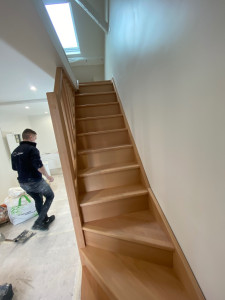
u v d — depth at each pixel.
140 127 1.44
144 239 1.05
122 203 1.35
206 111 0.56
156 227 1.16
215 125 0.53
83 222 1.30
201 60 0.55
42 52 1.26
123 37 1.68
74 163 1.50
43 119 4.35
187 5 0.58
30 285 1.20
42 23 0.93
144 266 1.06
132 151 1.73
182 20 0.63
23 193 2.17
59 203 2.40
